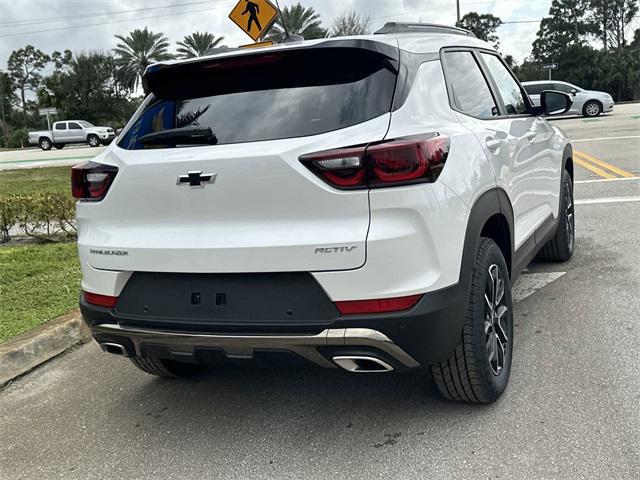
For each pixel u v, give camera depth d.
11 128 80.56
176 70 3.09
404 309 2.60
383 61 2.87
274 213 2.67
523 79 66.19
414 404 3.35
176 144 2.93
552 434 2.92
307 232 2.62
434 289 2.66
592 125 20.80
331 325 2.61
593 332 4.05
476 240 2.95
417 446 2.94
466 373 3.02
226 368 4.10
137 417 3.53
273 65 2.96
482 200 3.06
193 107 3.04
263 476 2.83
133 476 2.94
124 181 2.93
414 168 2.58
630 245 6.10
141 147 3.02
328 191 2.58
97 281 3.09
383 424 3.17
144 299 2.97
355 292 2.59
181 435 3.28
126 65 59.31
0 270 6.78
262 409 3.47
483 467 2.73
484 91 3.85
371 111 2.73
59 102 65.06
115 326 3.03
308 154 2.60
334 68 2.91
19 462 3.16
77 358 4.52
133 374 4.15
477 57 3.96
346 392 3.58
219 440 3.19
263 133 2.77
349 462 2.88
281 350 2.71
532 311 4.55
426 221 2.61
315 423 3.26
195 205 2.79
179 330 2.87
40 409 3.75
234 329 2.76
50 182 16.62
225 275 2.77
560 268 5.55
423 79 3.04
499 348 3.31
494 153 3.39
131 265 2.95
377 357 2.64
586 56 62.19
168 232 2.87
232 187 2.70
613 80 58.81
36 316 5.15
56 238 8.70
